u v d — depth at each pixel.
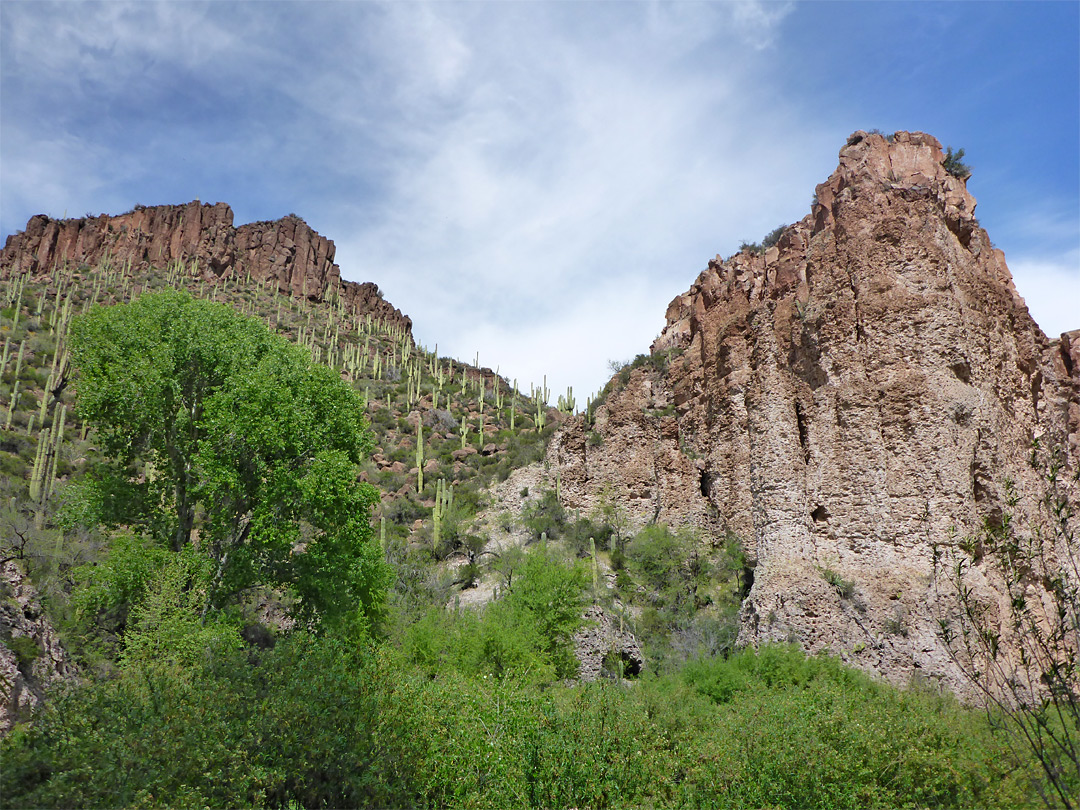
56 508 33.50
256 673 13.84
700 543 40.59
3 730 13.23
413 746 13.34
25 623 16.34
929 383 33.41
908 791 14.09
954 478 31.50
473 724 14.19
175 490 26.14
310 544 25.98
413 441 62.12
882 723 15.77
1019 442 35.31
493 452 58.88
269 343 28.56
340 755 12.55
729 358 43.28
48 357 60.62
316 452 26.06
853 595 30.47
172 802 10.25
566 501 45.97
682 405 46.59
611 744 14.33
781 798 13.91
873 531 32.31
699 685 23.34
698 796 14.00
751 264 46.88
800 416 37.06
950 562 29.59
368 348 94.31
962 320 35.12
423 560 41.31
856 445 33.97
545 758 13.61
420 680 16.17
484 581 39.38
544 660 26.52
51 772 10.23
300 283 110.94
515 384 85.56
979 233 41.06
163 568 20.75
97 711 11.34
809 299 39.28
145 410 24.23
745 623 31.88
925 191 38.28
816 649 29.22
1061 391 41.16
